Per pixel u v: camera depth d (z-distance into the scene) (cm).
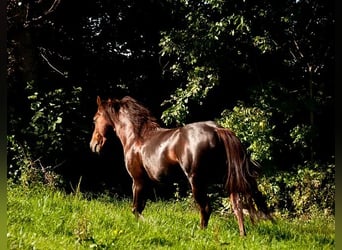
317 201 1509
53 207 813
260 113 1483
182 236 772
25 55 1652
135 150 959
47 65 1783
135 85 1870
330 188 1504
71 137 1578
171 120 1555
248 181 841
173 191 1673
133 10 1836
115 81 1856
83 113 1756
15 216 730
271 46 1478
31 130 1512
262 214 852
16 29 1633
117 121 1010
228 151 849
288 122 1581
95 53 1842
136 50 1869
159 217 939
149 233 735
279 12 1452
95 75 1836
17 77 1673
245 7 1447
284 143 1558
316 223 1338
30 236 654
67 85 1794
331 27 1527
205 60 1534
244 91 1659
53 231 702
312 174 1495
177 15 1662
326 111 1603
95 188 1678
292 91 1578
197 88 1526
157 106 1856
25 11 1625
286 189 1555
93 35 1848
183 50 1538
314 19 1527
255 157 1462
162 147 907
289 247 801
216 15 1509
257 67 1595
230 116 1515
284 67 1642
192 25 1508
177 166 894
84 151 1648
